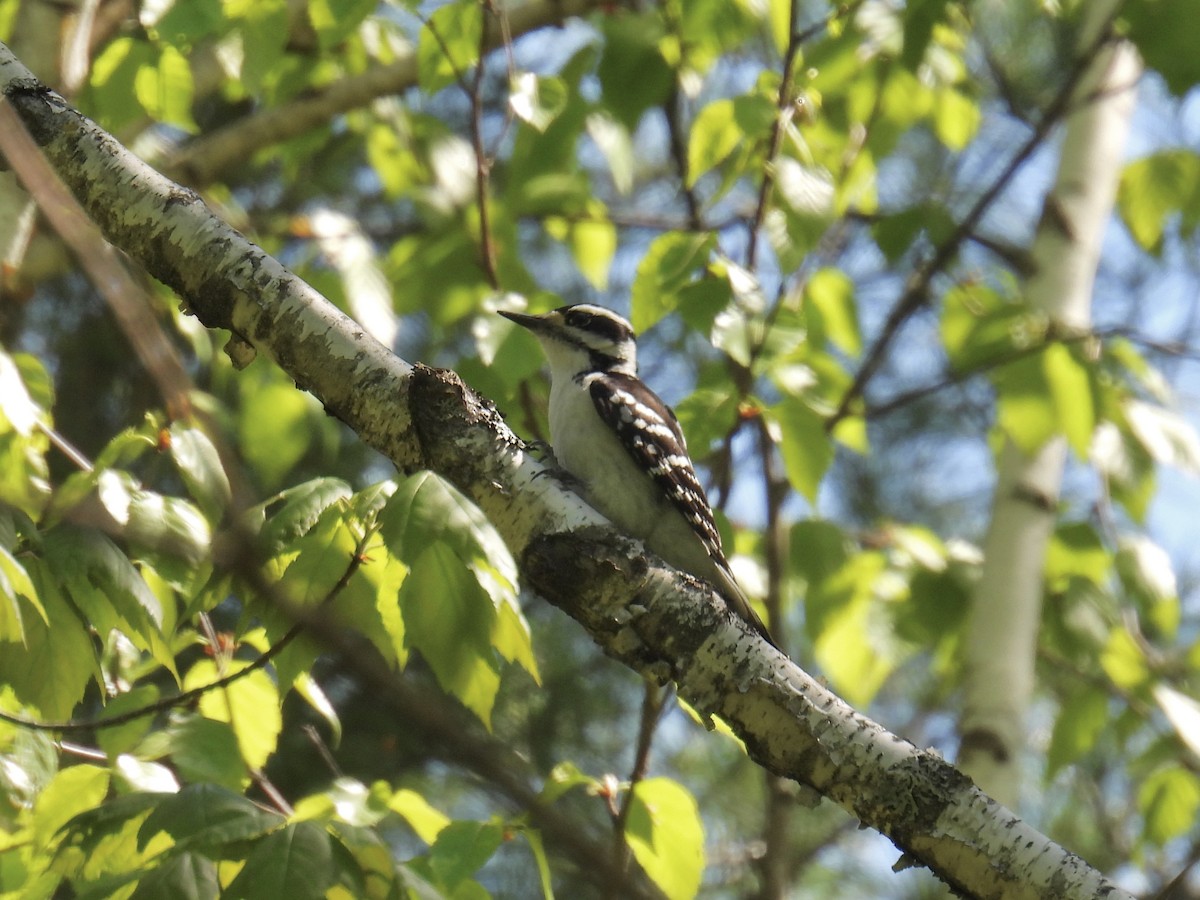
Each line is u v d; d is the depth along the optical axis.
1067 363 10.66
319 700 8.03
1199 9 9.93
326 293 11.02
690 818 7.76
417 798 7.59
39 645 6.87
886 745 6.26
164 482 12.75
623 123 11.66
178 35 9.40
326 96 12.99
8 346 13.34
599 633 6.82
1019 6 14.43
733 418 9.88
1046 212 12.95
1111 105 13.30
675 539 10.34
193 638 8.23
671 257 9.95
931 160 15.83
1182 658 12.39
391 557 6.32
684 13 10.98
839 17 10.43
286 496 6.53
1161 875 13.36
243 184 15.87
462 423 7.04
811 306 11.70
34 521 7.15
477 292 11.96
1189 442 11.72
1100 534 12.42
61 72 10.11
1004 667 11.11
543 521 6.91
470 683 6.40
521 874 12.75
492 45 12.85
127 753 7.33
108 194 7.34
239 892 5.63
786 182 9.98
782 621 11.13
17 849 7.29
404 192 13.11
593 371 11.05
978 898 5.92
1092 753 14.71
